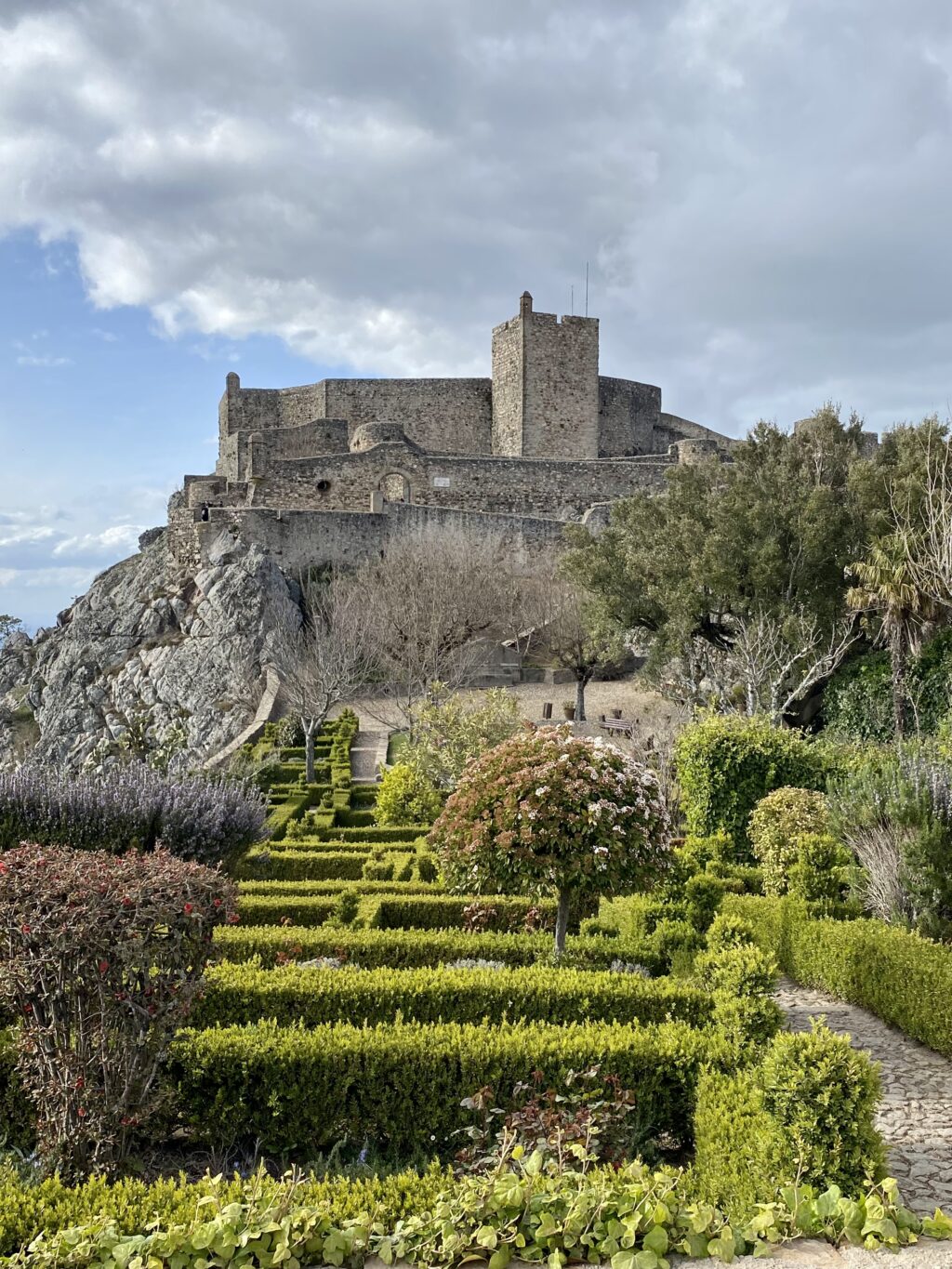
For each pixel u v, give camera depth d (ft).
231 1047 19.17
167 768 60.34
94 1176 14.73
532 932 32.48
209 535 150.61
